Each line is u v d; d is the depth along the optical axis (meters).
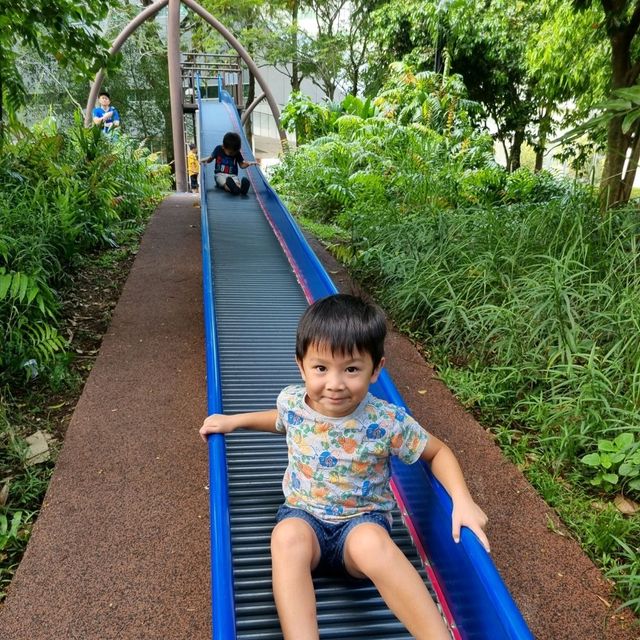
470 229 5.79
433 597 2.26
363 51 21.53
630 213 5.01
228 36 17.98
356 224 7.13
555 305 4.08
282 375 3.95
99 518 2.86
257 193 9.79
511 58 15.73
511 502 3.07
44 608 2.37
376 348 1.96
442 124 11.73
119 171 9.05
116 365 4.35
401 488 2.78
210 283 4.54
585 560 2.70
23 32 4.73
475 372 4.32
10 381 4.10
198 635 2.26
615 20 6.02
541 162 19.17
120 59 5.25
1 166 6.42
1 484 3.16
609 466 3.08
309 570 1.89
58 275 5.72
